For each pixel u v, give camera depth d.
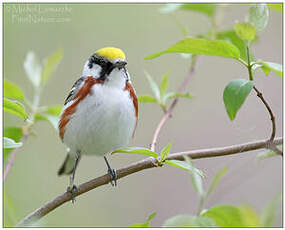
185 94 8.96
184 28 9.78
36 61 9.05
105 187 12.55
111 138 8.41
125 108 8.27
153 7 14.32
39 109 8.69
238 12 13.16
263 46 13.58
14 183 11.86
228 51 6.17
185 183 12.65
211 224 5.12
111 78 8.23
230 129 13.05
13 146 6.08
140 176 12.80
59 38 13.78
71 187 7.28
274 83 12.57
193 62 9.87
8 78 13.07
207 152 7.15
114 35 14.15
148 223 5.85
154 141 8.02
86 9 14.09
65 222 11.72
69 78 13.50
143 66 13.79
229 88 5.95
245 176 7.54
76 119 8.27
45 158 12.45
